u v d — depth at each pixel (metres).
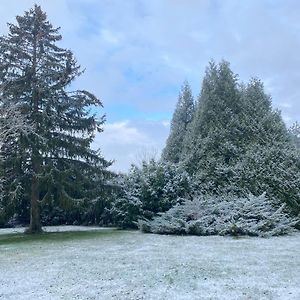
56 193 14.08
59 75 14.26
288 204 15.21
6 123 13.30
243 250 9.27
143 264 7.45
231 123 17.47
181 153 19.34
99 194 15.14
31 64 14.44
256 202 13.64
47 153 13.84
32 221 14.75
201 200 14.67
